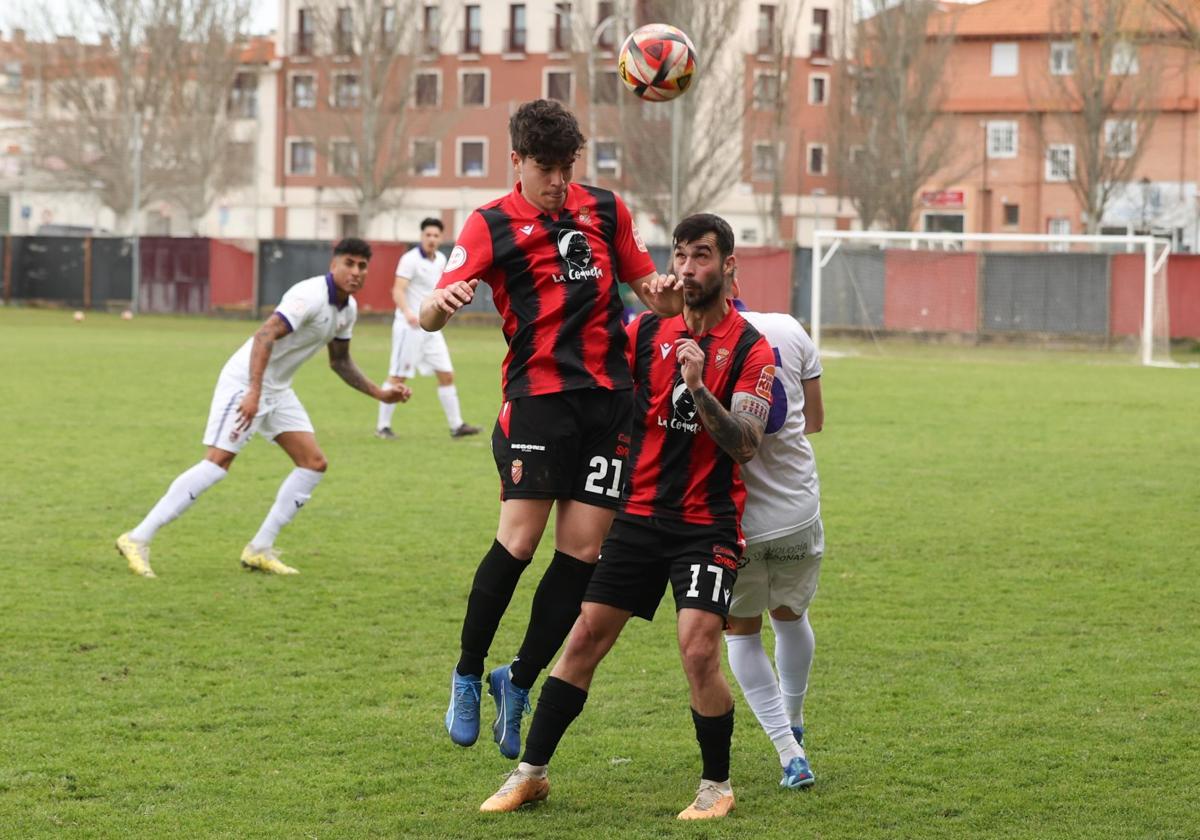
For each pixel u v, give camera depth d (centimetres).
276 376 1652
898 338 7038
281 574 1652
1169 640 1372
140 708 1120
